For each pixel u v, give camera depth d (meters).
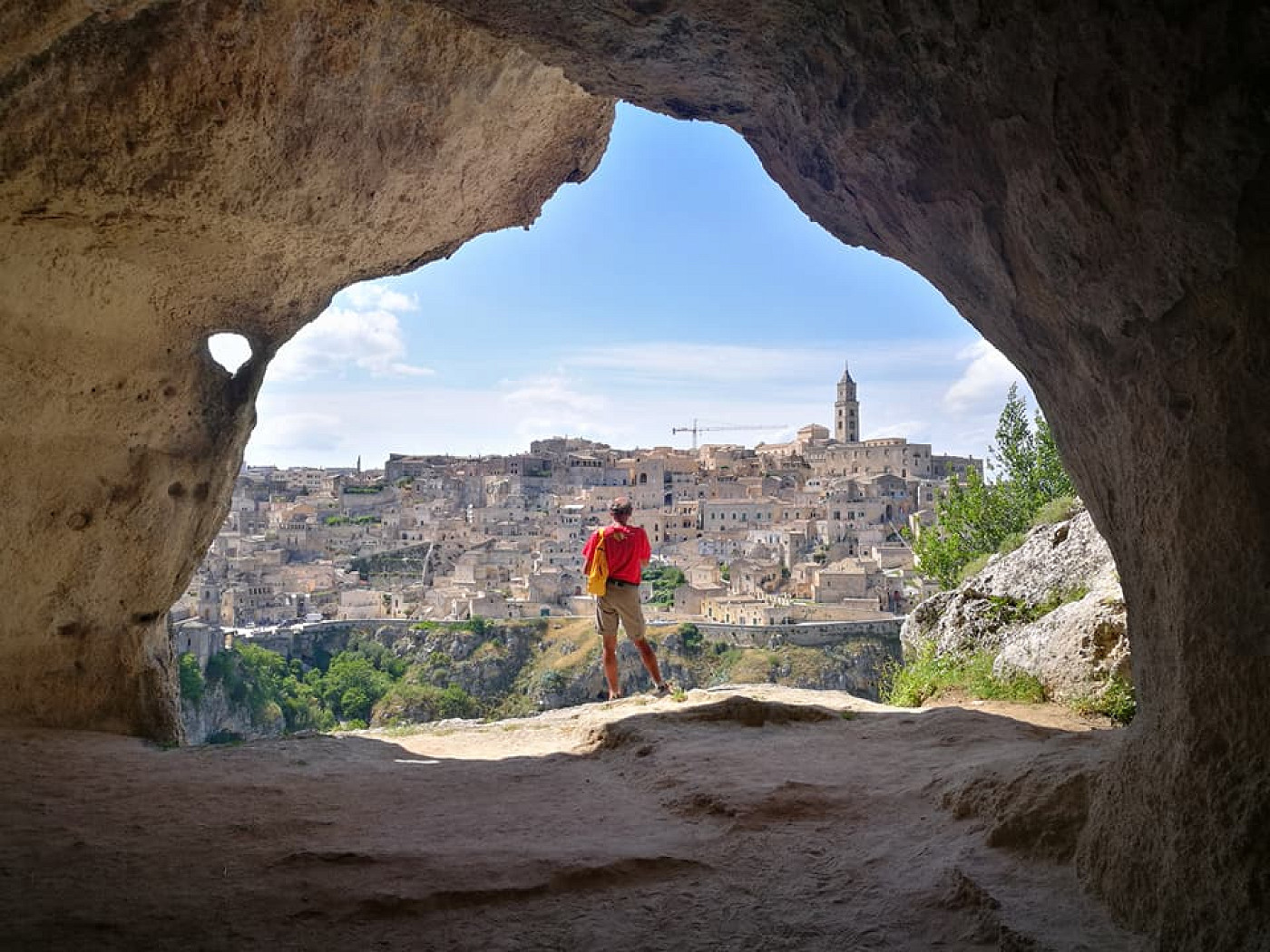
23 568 7.10
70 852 4.15
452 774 5.83
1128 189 2.77
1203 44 2.33
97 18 4.98
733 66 4.53
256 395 8.25
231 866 3.99
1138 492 3.20
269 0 5.29
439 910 3.54
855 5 3.59
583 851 4.09
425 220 7.33
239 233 6.50
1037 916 3.18
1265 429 2.51
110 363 7.01
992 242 3.66
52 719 7.28
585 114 7.41
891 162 4.09
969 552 19.59
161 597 7.98
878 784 5.05
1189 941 2.70
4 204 5.63
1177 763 2.91
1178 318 2.80
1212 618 2.76
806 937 3.25
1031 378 4.02
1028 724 6.52
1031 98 3.02
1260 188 2.36
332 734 7.43
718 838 4.33
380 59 5.86
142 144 5.60
